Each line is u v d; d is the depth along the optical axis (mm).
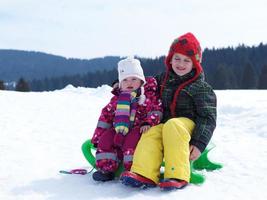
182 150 3074
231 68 59062
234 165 3816
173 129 3107
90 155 3629
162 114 3490
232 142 4996
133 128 3363
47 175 3488
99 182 3289
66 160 4035
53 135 5375
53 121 6613
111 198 2896
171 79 3516
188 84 3428
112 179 3340
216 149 4559
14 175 3475
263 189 3117
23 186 3188
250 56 68125
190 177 3213
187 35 3451
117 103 3412
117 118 3342
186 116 3457
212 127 3309
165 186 2967
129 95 3406
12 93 10844
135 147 3260
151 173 3068
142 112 3389
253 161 3967
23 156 4141
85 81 82062
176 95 3439
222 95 10359
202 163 3682
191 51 3385
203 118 3344
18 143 4773
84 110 8094
